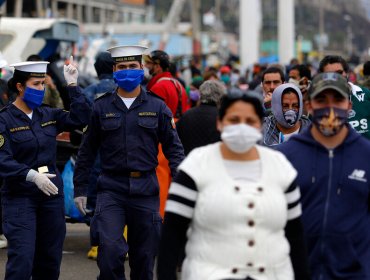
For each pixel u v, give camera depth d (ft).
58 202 54.39
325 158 38.60
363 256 38.14
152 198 53.93
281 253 34.83
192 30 404.16
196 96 96.17
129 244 54.44
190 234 35.53
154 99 54.29
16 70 53.31
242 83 160.86
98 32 324.80
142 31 311.06
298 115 55.98
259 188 34.63
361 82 78.89
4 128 53.06
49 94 82.64
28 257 52.29
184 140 64.54
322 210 38.24
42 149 53.93
